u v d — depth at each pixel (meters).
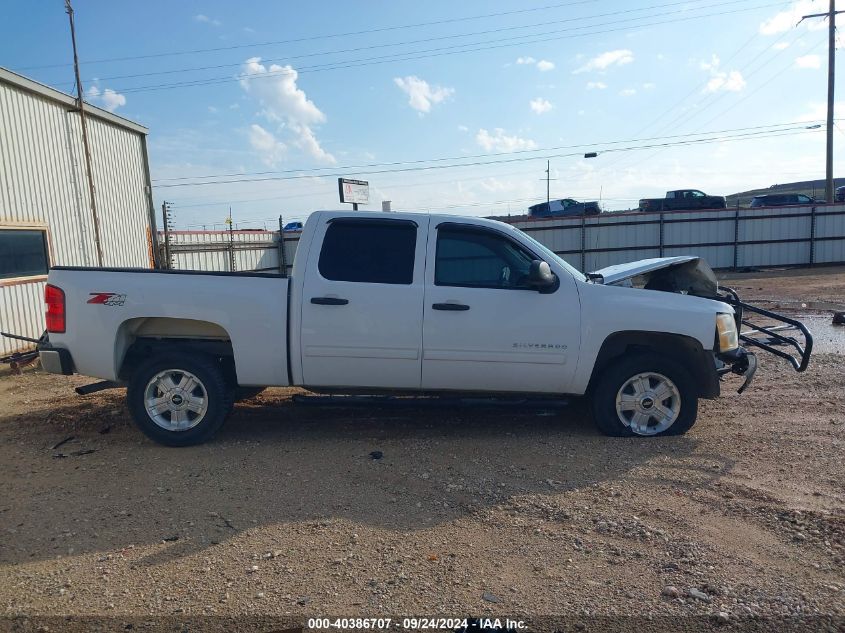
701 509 4.20
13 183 10.76
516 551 3.71
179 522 4.16
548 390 5.64
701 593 3.25
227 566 3.59
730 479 4.69
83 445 5.77
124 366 5.90
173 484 4.79
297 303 5.50
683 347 5.75
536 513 4.19
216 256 20.86
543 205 37.25
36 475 5.03
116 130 14.10
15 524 4.16
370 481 4.78
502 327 5.48
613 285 5.88
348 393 5.83
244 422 6.40
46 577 3.51
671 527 3.96
